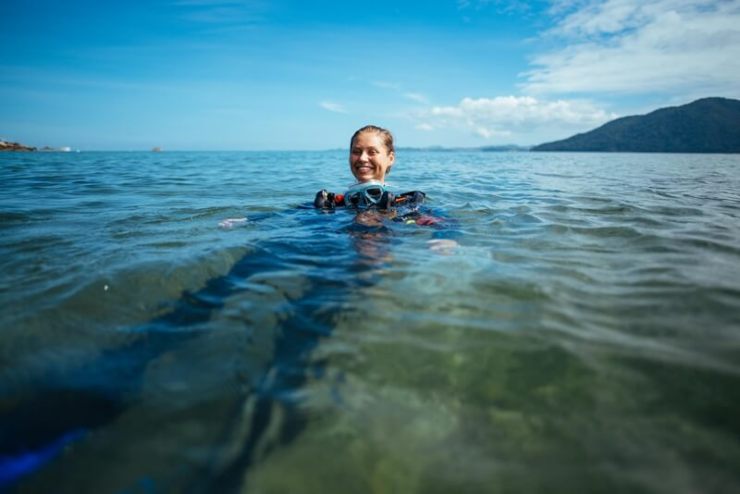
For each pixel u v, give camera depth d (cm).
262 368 145
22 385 135
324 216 400
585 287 218
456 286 217
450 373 142
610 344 159
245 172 1276
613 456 105
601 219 412
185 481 99
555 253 284
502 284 221
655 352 152
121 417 120
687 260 268
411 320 179
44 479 99
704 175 1212
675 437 111
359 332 169
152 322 179
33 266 251
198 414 121
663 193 668
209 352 155
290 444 110
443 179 1014
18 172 1134
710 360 146
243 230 355
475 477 100
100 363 148
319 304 195
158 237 330
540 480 99
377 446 110
